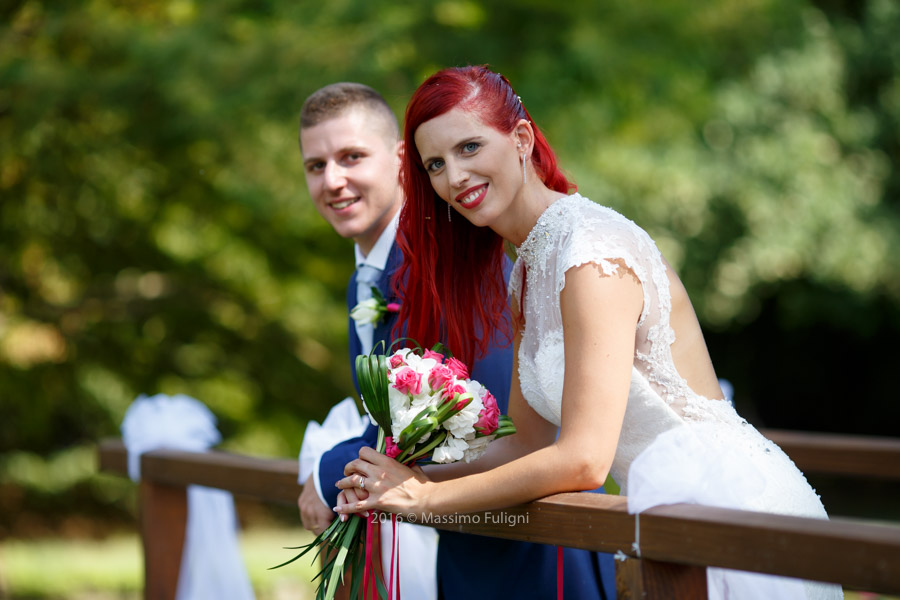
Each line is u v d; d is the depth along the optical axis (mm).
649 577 1966
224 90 7109
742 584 2201
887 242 12648
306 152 3334
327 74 7078
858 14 13969
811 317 14461
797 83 12047
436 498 2281
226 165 8148
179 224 9570
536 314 2494
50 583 7984
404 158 2646
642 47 8664
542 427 2672
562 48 8695
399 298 3029
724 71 11672
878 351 16922
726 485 2150
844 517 12531
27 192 8797
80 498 12734
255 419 11133
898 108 13156
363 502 2359
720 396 2566
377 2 7523
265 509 13141
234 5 7539
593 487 2174
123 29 7402
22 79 7270
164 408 4223
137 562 9188
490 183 2387
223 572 4344
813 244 12438
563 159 8609
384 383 2334
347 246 9883
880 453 3547
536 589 2730
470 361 2760
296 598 6992
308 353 10805
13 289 9844
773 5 11242
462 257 2736
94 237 9641
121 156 8516
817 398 17688
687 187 10539
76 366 10531
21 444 12156
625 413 2441
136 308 10195
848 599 4508
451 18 7836
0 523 12008
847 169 12688
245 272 10109
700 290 12664
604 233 2299
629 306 2240
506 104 2395
